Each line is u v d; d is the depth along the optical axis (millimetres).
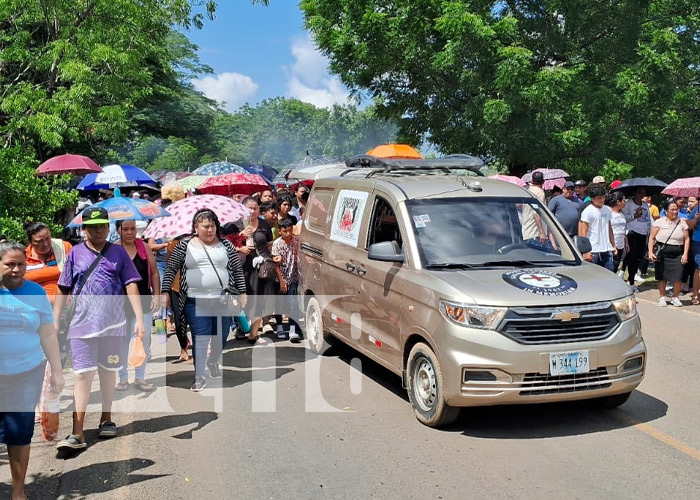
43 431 5578
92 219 5734
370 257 6656
